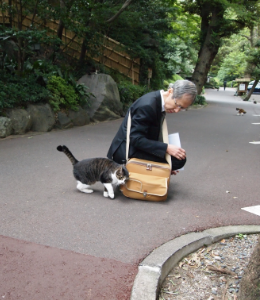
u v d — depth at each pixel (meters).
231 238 3.04
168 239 2.85
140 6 14.47
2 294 2.05
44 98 8.25
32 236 2.80
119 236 2.88
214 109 17.88
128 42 14.20
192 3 20.52
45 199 3.71
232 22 20.12
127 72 15.23
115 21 12.78
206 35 21.19
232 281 2.40
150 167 3.65
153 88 16.98
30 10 9.38
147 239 2.85
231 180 4.85
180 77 30.28
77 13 9.38
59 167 5.06
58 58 11.34
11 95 7.35
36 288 2.13
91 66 12.34
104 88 10.45
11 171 4.71
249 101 27.45
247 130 10.31
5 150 6.00
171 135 3.91
